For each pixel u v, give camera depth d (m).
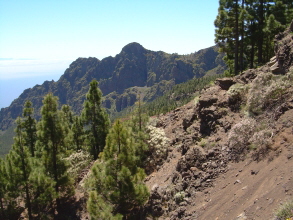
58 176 17.84
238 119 12.12
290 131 8.45
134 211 12.32
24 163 17.02
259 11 24.66
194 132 14.14
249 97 12.41
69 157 22.19
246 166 8.93
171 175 12.42
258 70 14.91
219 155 10.45
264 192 6.86
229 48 26.98
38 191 16.95
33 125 23.88
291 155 7.47
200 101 14.82
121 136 12.16
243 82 14.70
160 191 11.50
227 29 24.42
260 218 6.05
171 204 10.33
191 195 9.70
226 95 14.16
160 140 16.77
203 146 11.88
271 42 28.16
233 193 8.06
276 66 13.61
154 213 10.84
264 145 8.89
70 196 17.97
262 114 10.80
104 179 12.10
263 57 31.16
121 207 12.04
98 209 11.40
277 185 6.70
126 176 11.46
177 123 19.89
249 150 9.47
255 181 7.72
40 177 15.99
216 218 7.55
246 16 22.34
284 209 5.52
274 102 10.75
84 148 27.66
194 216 8.46
